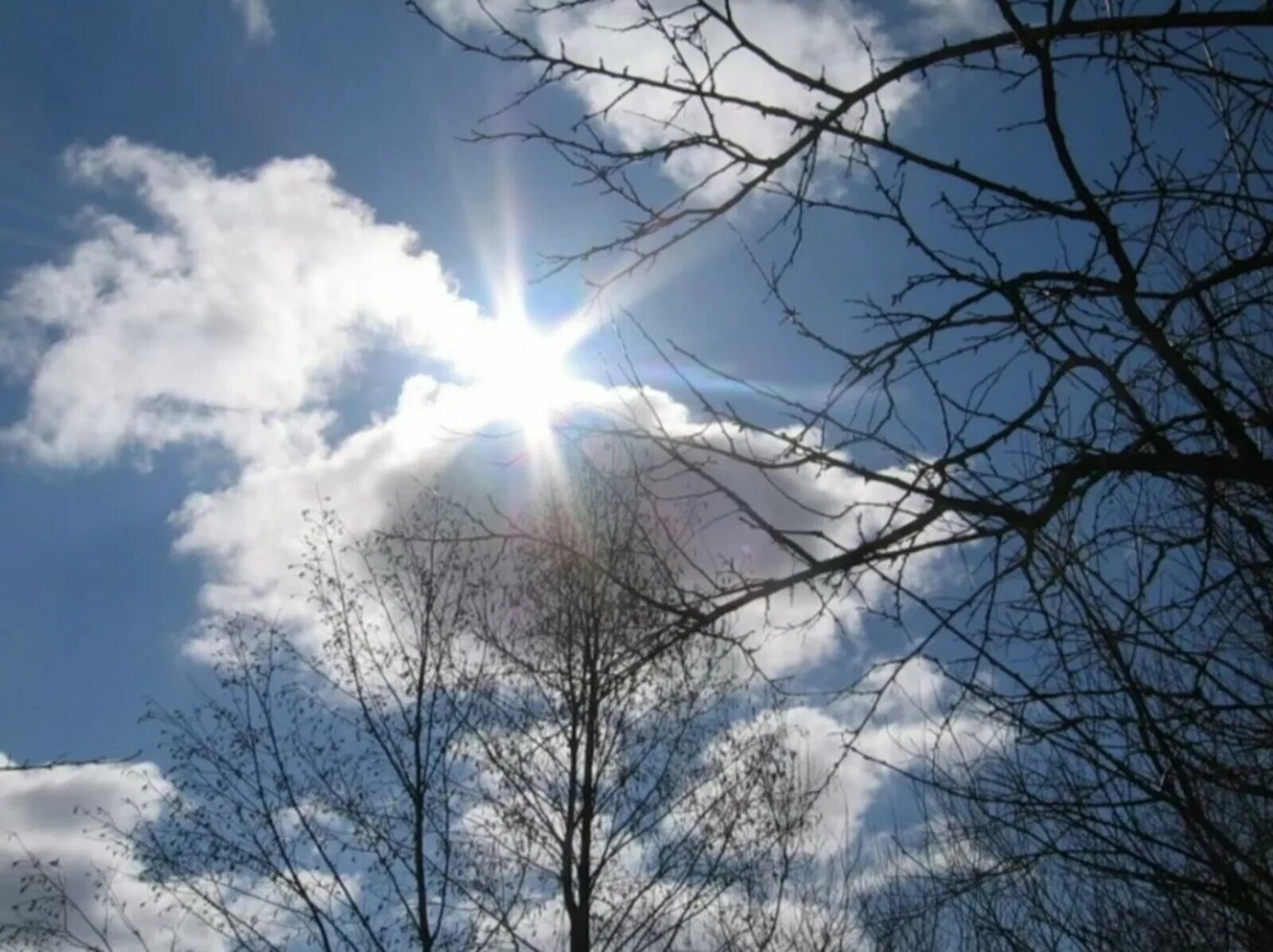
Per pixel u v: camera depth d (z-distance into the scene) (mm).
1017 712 4426
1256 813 5086
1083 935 5965
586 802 11773
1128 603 4324
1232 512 4277
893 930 6070
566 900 11844
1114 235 3943
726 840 12266
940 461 4055
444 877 12344
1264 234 4430
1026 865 4996
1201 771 4422
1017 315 4105
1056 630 4520
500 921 12297
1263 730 4539
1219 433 4219
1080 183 3885
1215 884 4637
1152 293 4000
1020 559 4191
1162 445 4016
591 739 10711
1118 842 4707
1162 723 4523
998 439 4047
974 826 5336
